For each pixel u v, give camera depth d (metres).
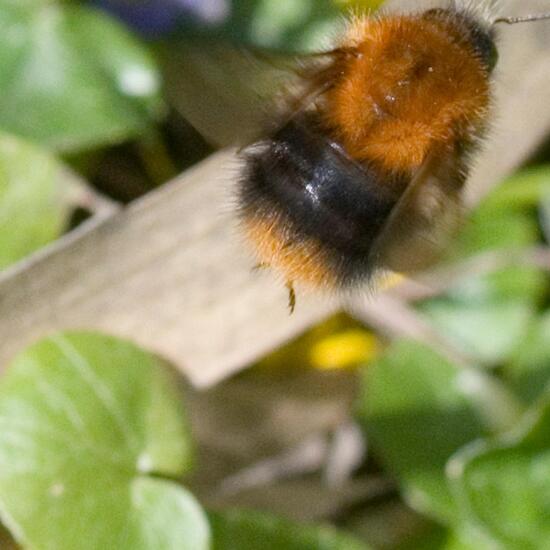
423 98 0.15
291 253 0.15
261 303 0.16
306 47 0.17
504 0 0.16
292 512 0.17
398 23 0.15
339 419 0.17
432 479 0.17
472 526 0.16
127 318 0.16
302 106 0.15
